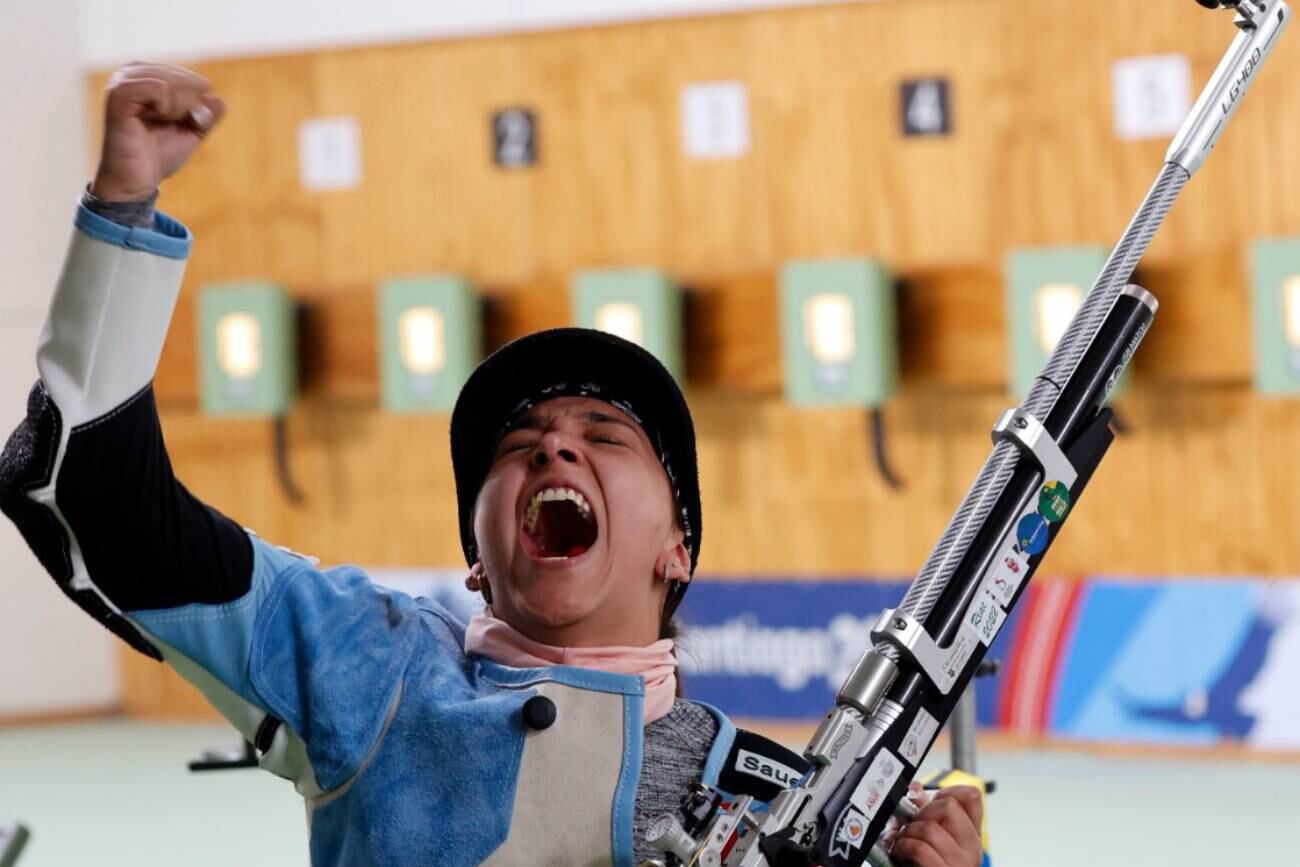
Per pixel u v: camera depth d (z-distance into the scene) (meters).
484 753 3.82
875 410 14.10
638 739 3.90
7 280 15.64
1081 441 3.86
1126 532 13.79
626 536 4.06
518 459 4.12
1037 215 13.79
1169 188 3.92
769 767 4.09
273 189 15.49
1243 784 12.39
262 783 13.43
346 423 15.62
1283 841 10.91
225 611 3.79
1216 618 13.10
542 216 14.94
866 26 14.09
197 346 15.62
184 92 3.45
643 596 4.15
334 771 3.83
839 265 13.73
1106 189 13.62
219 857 11.21
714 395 14.72
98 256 3.42
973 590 3.72
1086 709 13.45
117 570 3.63
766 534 14.69
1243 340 13.28
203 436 15.89
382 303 14.83
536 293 14.98
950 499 14.23
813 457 14.53
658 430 4.23
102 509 3.53
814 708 14.27
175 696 16.27
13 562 16.02
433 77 15.11
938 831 3.90
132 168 3.41
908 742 3.69
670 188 14.63
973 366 14.00
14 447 3.52
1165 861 10.55
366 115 15.26
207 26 15.57
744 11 14.36
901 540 14.37
